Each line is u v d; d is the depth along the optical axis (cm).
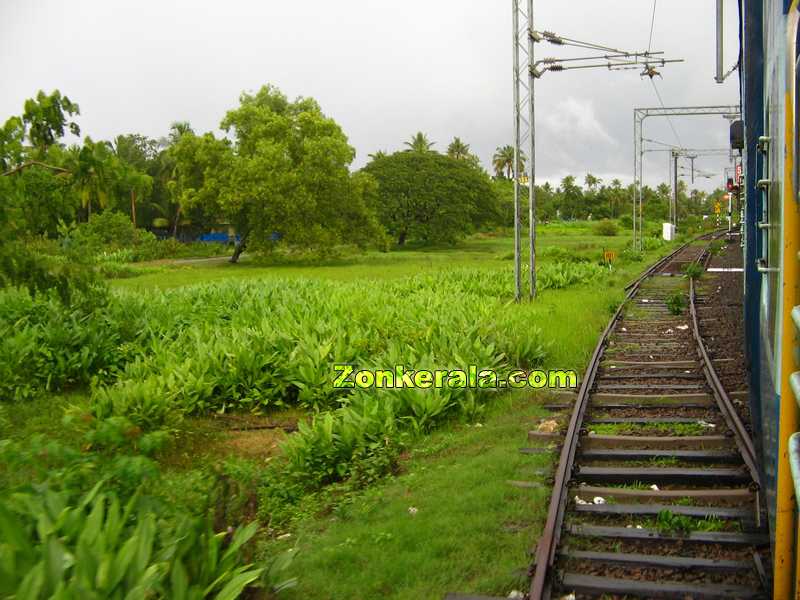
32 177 762
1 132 746
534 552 459
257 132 4166
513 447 692
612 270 2686
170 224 6550
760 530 466
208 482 552
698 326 1327
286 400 1034
